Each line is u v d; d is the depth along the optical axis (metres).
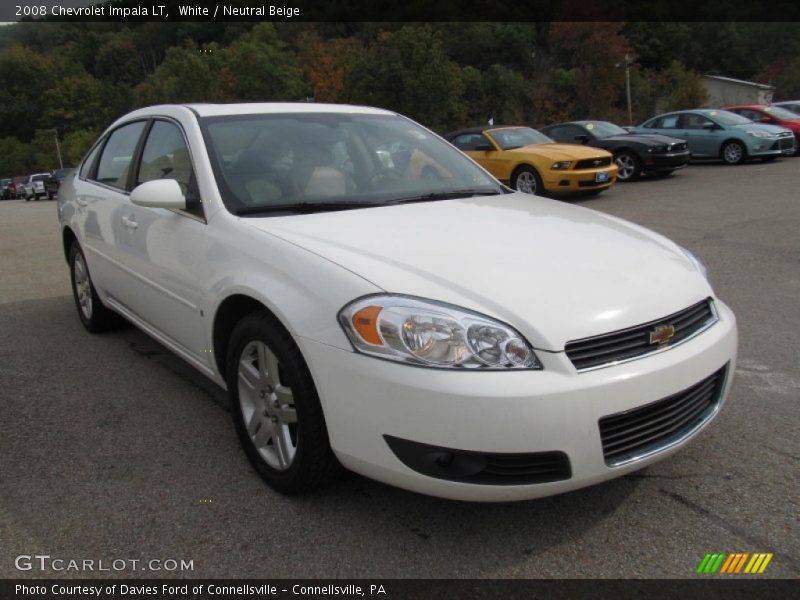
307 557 2.35
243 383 2.82
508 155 12.55
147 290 3.66
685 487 2.75
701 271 2.96
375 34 74.62
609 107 53.28
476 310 2.22
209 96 59.44
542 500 2.67
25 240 11.25
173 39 95.75
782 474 2.83
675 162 14.56
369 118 3.97
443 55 47.28
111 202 4.11
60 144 87.69
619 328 2.28
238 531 2.50
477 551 2.37
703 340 2.55
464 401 2.10
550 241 2.77
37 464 3.04
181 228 3.21
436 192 3.51
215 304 2.88
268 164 3.30
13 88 98.56
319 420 2.46
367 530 2.49
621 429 2.29
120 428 3.39
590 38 53.19
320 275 2.43
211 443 3.21
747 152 16.81
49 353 4.57
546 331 2.20
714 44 80.25
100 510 2.66
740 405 3.50
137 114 4.30
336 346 2.30
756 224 8.85
